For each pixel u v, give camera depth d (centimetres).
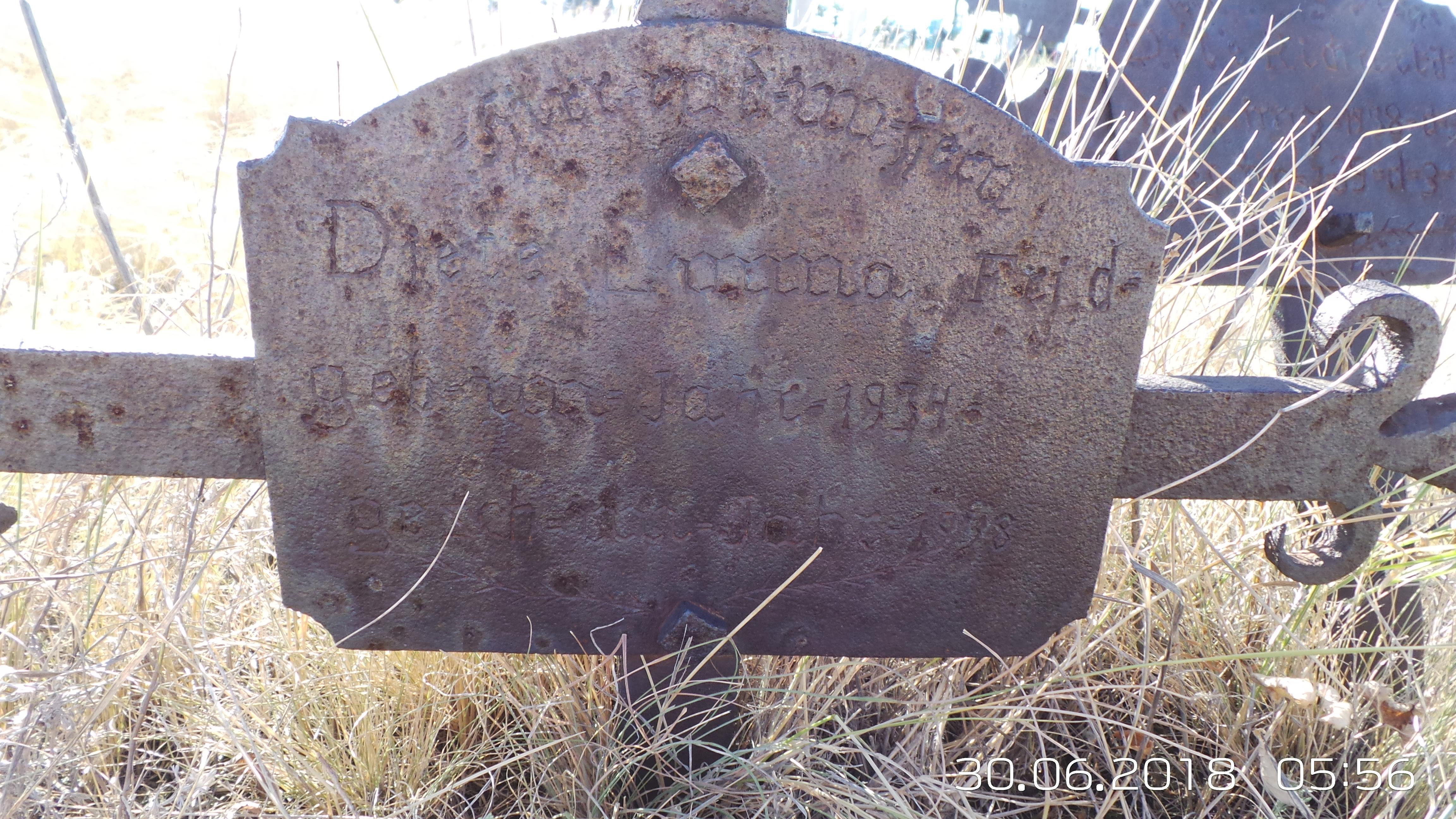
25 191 232
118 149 334
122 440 124
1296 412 134
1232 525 200
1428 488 178
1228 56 208
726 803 157
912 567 142
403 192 114
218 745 153
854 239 121
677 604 142
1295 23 209
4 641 158
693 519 137
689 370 127
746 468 134
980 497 137
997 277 124
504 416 128
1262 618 183
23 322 221
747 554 140
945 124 116
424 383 124
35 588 156
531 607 141
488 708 168
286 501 129
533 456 131
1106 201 120
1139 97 188
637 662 151
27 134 352
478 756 164
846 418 131
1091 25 212
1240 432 135
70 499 174
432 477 130
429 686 162
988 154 117
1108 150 200
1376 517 139
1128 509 188
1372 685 168
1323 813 168
